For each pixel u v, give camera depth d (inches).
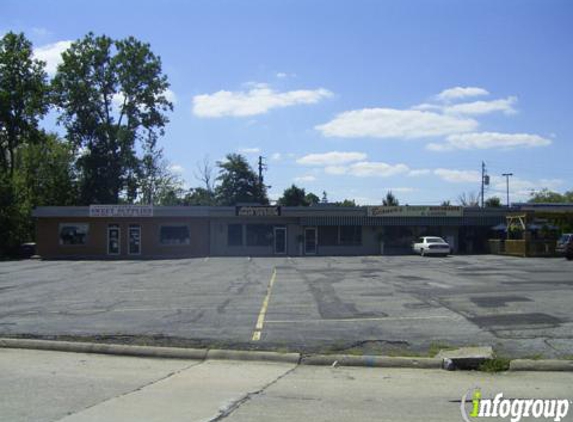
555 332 469.7
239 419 264.7
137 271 1206.9
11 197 1946.4
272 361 405.7
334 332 486.0
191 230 1820.9
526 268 1168.8
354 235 1873.8
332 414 273.9
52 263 1530.5
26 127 2143.2
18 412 276.2
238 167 3380.9
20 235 1973.4
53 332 499.8
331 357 398.6
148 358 420.5
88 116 2337.6
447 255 1729.8
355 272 1104.2
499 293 708.0
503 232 1881.2
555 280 880.9
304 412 277.4
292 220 1852.9
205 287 853.2
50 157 2635.3
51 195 2432.3
